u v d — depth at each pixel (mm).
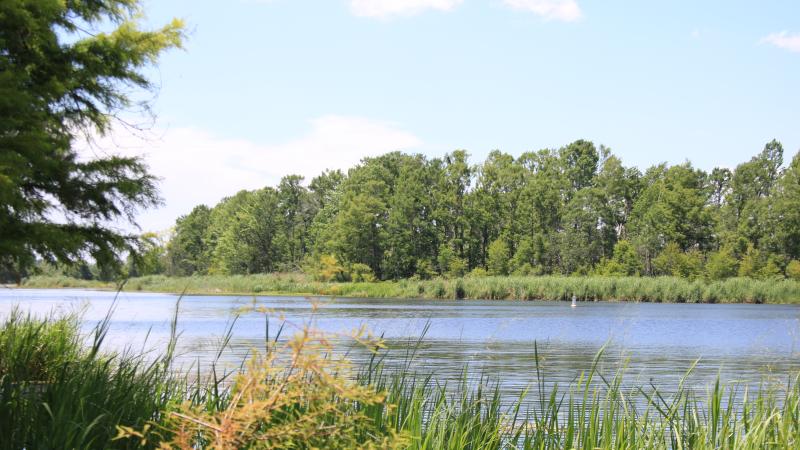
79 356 8883
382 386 5746
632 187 100625
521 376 14352
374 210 93438
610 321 34312
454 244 99250
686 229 90375
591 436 5277
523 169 105750
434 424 5043
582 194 96062
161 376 5633
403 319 33219
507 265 92938
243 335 24438
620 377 6191
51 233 6375
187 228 121312
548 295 62688
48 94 6941
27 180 6824
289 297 66438
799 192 84500
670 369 16391
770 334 28250
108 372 5977
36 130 6281
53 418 4461
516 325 31094
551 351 20594
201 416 2590
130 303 51219
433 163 101312
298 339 2475
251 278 86000
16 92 5910
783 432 5449
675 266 82250
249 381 2488
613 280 63219
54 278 90750
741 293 60625
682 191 90750
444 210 96188
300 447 3055
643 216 94250
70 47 7336
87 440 4551
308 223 111812
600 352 5652
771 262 80625
